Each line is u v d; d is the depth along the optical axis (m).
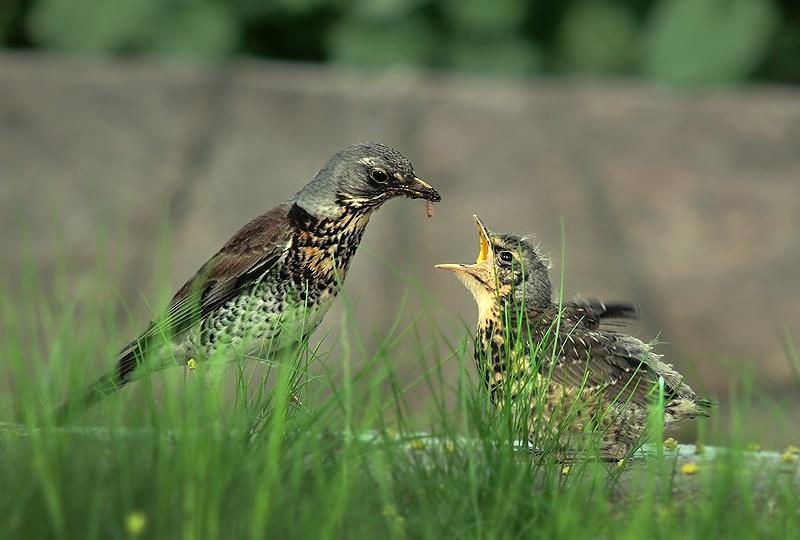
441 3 16.66
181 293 9.63
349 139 16.48
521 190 15.93
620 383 8.31
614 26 16.80
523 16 16.77
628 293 14.91
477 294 8.87
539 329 8.59
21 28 17.30
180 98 16.84
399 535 6.21
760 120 16.81
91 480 6.12
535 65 16.91
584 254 15.29
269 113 16.73
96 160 16.36
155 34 16.89
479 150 16.31
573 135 16.52
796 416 12.92
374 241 15.07
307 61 17.17
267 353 9.12
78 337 8.25
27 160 16.31
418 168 16.06
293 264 9.42
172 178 16.17
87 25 16.86
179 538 5.91
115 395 6.94
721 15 16.73
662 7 16.84
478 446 7.25
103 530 5.94
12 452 6.47
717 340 14.56
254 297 9.40
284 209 9.62
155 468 6.24
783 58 17.48
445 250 15.09
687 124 16.73
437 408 7.57
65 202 15.84
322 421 6.92
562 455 7.54
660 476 7.04
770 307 14.88
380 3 16.62
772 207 15.88
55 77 17.00
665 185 16.14
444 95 16.70
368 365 7.46
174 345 9.35
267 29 17.02
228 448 6.41
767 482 6.97
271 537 6.02
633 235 15.55
